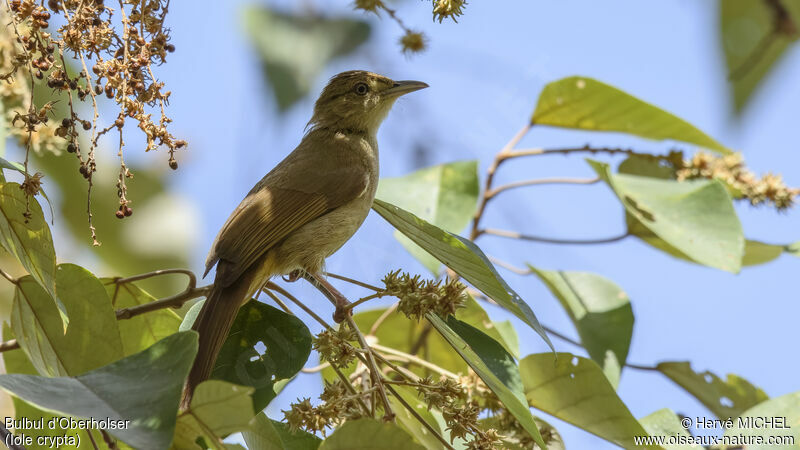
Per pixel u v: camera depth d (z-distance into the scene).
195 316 7.53
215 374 6.93
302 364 6.89
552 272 9.41
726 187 9.26
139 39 5.85
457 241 6.38
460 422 6.27
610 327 9.12
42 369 6.62
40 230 6.31
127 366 5.27
